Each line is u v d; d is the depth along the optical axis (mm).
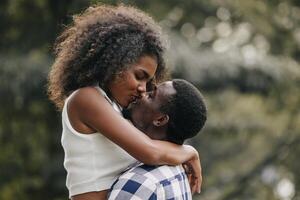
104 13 5023
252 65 16812
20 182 15531
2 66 14516
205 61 16125
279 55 18953
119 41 4910
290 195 18953
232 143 20625
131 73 4922
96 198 4891
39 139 15477
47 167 15141
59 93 5059
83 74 4938
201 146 20172
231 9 19328
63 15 13039
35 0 14508
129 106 5012
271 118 19672
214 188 19469
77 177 4918
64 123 4984
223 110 20672
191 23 21234
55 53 5160
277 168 18953
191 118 4988
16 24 15164
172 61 14625
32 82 14453
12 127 15445
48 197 15266
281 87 17641
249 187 19062
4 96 14695
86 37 4961
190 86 5043
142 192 4805
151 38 4969
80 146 4910
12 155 15617
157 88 5027
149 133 5020
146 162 4863
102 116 4855
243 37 21062
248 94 17766
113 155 4906
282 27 18844
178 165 4996
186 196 4984
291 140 19031
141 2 16094
